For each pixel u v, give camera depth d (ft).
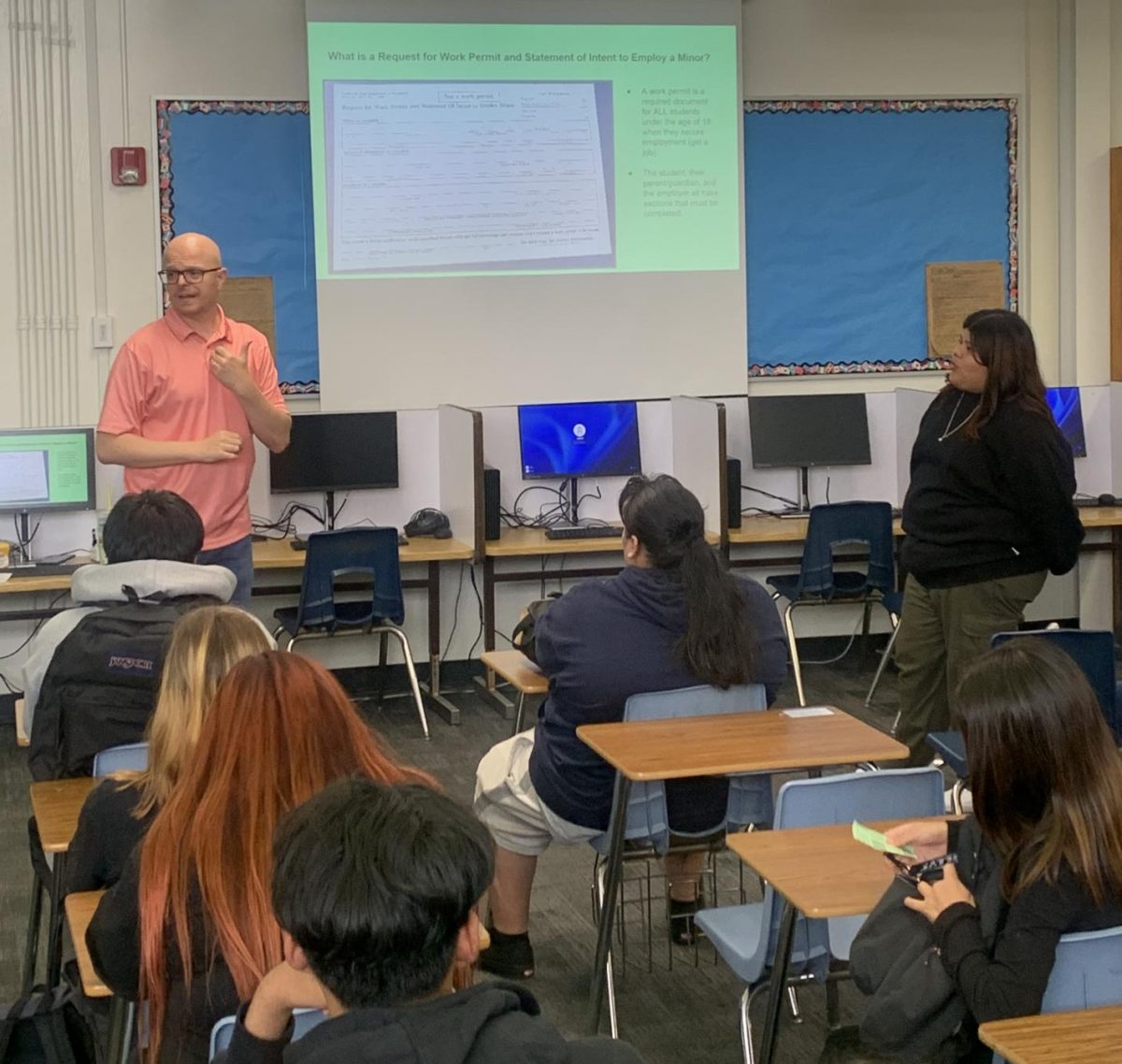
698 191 21.36
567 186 20.97
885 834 7.04
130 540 9.70
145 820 6.65
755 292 22.08
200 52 19.85
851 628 22.54
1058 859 5.89
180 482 14.38
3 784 16.67
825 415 21.61
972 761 6.09
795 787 8.23
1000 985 5.84
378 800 3.84
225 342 14.78
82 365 19.69
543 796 10.59
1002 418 13.00
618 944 11.75
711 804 10.08
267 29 20.08
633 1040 10.14
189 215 20.01
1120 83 22.70
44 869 9.84
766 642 10.57
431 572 19.92
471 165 20.63
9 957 11.70
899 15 22.16
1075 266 22.77
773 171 21.97
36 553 18.63
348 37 20.04
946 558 13.39
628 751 9.27
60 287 19.49
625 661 10.19
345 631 18.49
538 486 21.04
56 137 19.33
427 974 3.68
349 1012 3.67
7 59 19.08
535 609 13.28
